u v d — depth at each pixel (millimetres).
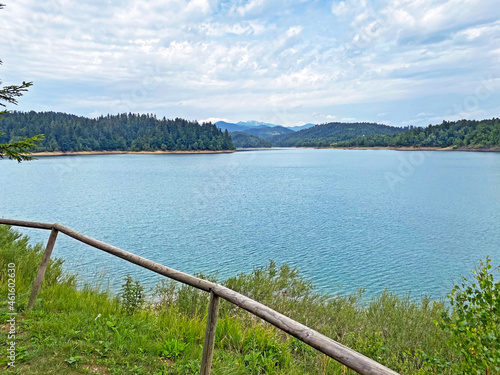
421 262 21047
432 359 3793
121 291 9188
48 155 184125
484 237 28156
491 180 79250
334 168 128750
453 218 37281
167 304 7219
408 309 7527
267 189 68500
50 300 5465
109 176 97688
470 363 3152
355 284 16766
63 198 51031
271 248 24141
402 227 32469
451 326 3447
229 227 31938
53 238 5215
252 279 10070
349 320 7352
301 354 5102
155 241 25953
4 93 5973
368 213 40781
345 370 4324
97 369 3586
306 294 9211
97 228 30391
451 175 94062
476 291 3354
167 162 174875
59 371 3447
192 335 4699
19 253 8250
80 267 17453
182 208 43906
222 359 4238
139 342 4203
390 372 1659
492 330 3086
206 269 19031
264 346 4879
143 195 57344
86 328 4484
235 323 5398
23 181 80562
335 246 24953
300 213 40781
